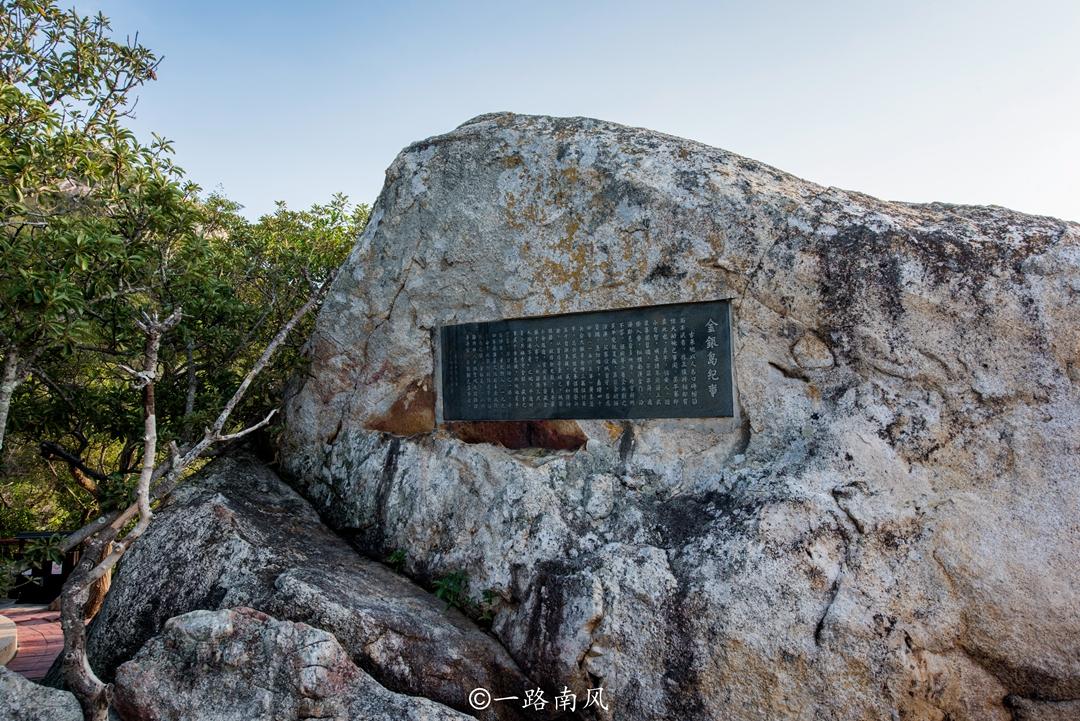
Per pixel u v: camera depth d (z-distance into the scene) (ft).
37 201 13.14
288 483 17.10
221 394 17.62
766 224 12.70
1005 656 10.28
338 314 16.84
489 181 15.29
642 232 13.65
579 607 11.82
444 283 15.62
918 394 11.54
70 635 10.64
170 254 14.48
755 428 12.60
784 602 10.77
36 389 16.74
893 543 10.90
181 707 10.62
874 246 11.96
